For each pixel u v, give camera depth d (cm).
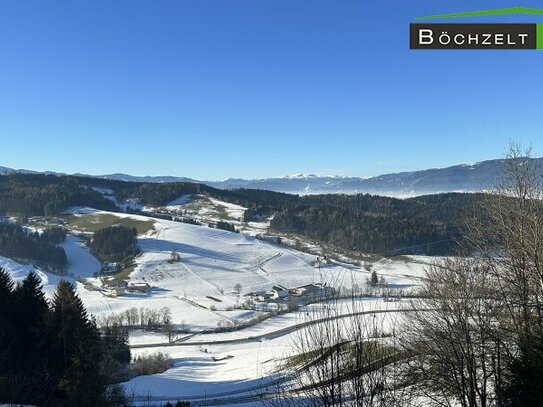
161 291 15375
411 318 2092
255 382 5653
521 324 1499
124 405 4375
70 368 3834
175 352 9062
